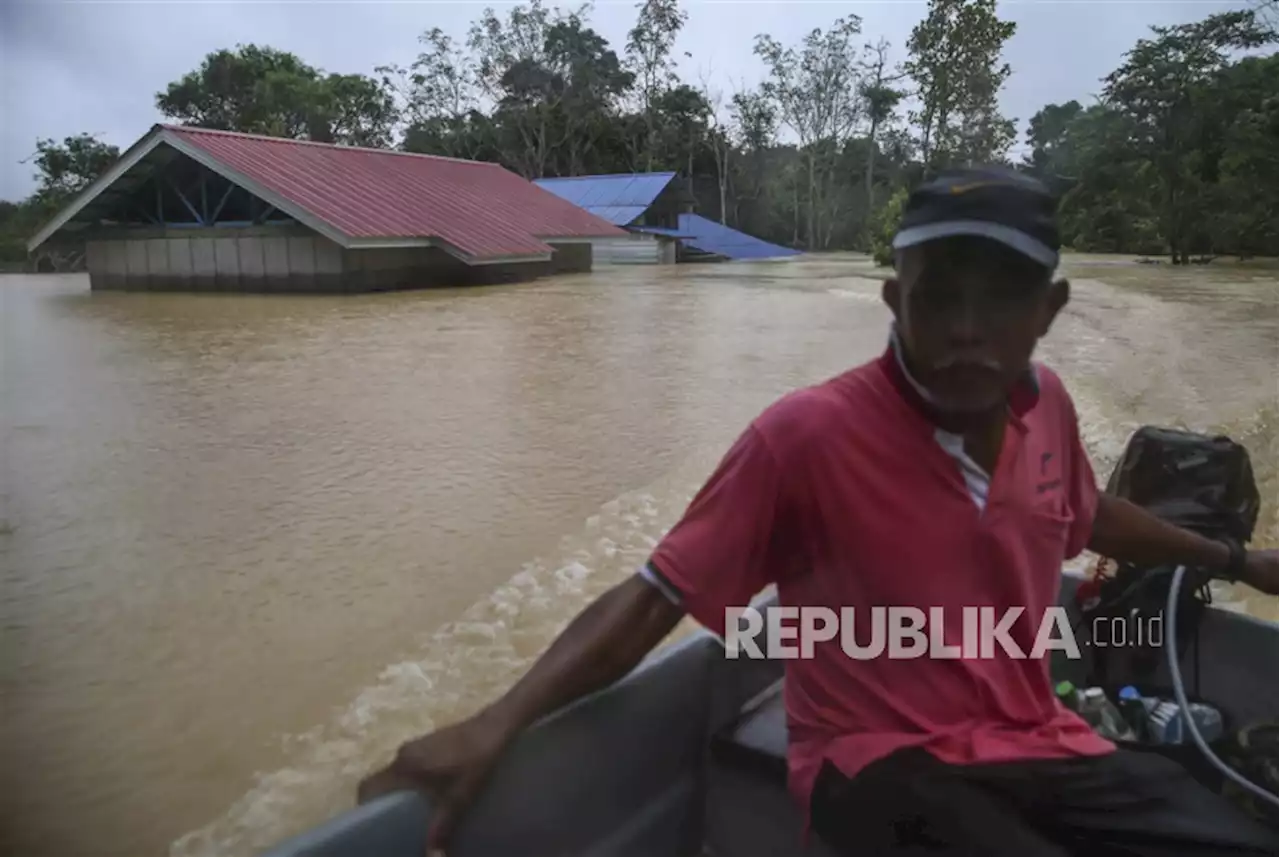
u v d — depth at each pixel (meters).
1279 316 11.35
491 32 45.88
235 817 2.51
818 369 9.24
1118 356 8.84
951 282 1.59
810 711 1.85
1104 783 1.73
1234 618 2.38
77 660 3.39
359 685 3.20
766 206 39.38
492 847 1.73
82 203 19.34
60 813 2.46
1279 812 1.87
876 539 1.71
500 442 6.43
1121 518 2.12
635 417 7.18
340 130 36.03
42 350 10.71
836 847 1.79
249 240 18.95
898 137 13.15
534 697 1.73
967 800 1.67
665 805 2.06
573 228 24.92
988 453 1.73
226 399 7.97
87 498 5.26
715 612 1.76
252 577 4.11
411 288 19.77
